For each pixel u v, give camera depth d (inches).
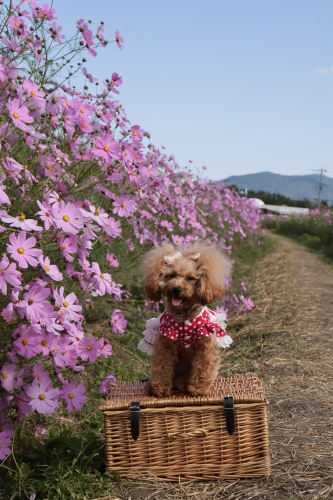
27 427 131.4
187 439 120.4
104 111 155.6
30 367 112.3
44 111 127.5
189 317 124.3
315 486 117.9
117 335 223.9
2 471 117.3
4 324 104.9
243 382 134.3
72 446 126.3
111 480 119.0
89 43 143.7
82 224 109.7
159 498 112.9
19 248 98.8
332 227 791.1
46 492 111.1
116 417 119.6
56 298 110.0
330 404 170.7
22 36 136.1
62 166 141.4
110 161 139.5
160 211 242.2
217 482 120.0
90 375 186.4
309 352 228.2
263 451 121.2
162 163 254.1
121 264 203.8
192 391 123.3
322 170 2992.1
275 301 335.0
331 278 466.0
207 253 128.0
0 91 118.7
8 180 121.5
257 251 674.2
